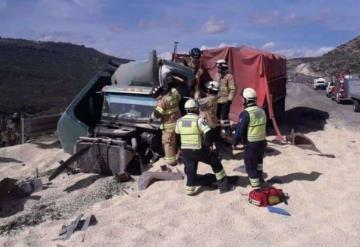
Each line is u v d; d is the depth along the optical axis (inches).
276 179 394.9
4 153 534.3
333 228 298.0
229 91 484.7
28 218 342.6
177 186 379.9
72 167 443.8
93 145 426.6
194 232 298.7
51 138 622.8
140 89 474.9
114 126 479.5
